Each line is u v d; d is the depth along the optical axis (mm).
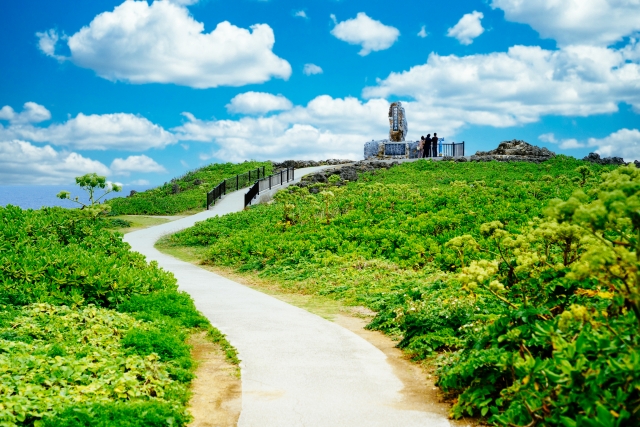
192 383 7605
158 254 22688
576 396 4512
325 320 11688
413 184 36656
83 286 11180
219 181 47750
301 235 22156
